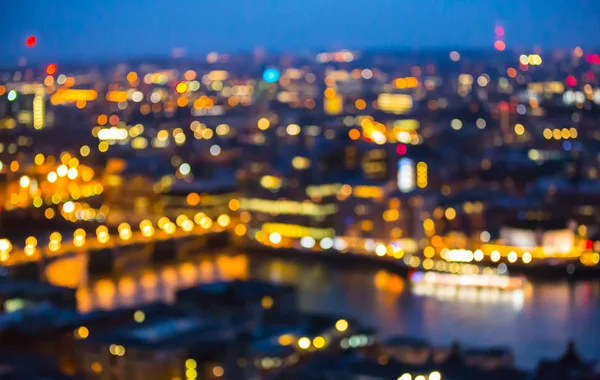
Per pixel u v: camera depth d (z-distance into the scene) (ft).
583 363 320.29
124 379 329.31
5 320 353.51
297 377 310.04
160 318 368.07
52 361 324.80
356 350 349.41
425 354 337.72
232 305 395.96
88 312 376.48
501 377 309.63
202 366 325.42
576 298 469.57
